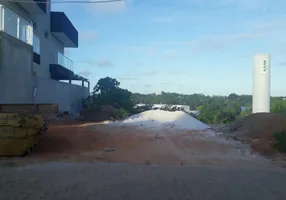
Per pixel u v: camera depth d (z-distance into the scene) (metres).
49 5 31.31
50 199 5.60
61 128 17.23
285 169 9.00
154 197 5.86
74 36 38.22
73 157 10.70
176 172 8.27
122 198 5.75
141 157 10.96
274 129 15.31
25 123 10.38
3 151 10.30
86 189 6.31
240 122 18.14
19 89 16.47
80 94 33.22
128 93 32.34
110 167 8.85
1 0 21.27
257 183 7.10
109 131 16.88
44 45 29.98
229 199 5.82
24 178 7.18
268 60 21.08
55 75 32.16
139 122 22.20
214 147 13.12
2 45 14.43
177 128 19.28
